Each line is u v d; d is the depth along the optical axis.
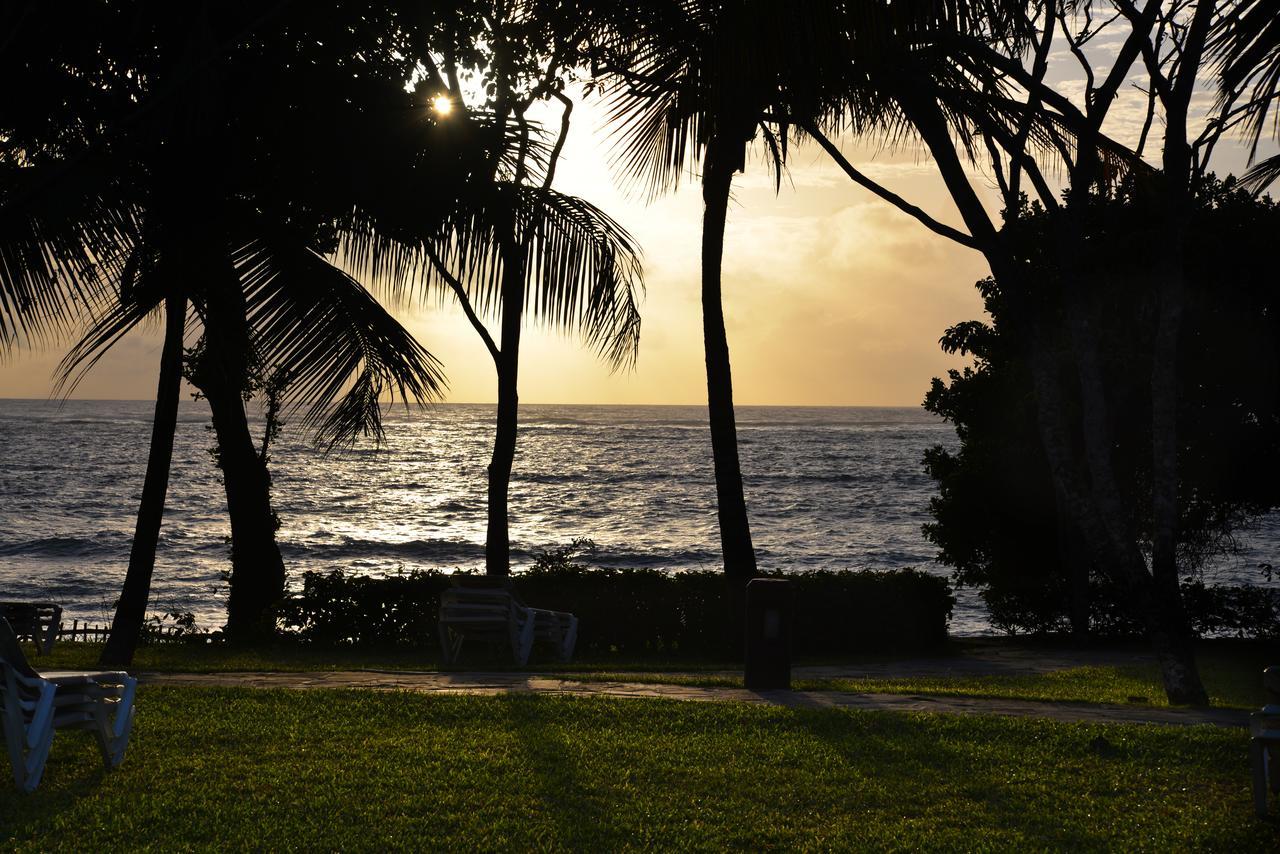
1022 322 11.83
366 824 6.13
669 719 8.82
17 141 10.80
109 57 10.88
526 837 6.00
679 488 86.31
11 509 63.59
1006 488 22.81
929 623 18.42
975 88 11.98
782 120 11.36
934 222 12.01
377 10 11.30
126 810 6.28
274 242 11.49
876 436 194.38
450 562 45.84
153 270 11.48
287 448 132.00
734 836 6.06
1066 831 6.21
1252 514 22.23
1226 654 19.47
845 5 7.54
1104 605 22.28
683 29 9.12
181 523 57.41
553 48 12.74
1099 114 11.16
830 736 8.33
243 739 8.02
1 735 6.63
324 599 16.83
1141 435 20.36
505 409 16.73
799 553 48.16
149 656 15.42
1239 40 9.12
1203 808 6.64
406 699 9.46
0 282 10.25
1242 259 18.78
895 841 6.04
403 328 12.04
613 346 12.19
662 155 11.90
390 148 11.12
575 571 17.23
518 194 11.65
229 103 11.01
